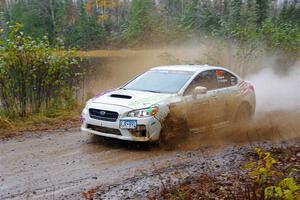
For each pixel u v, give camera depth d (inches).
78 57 556.7
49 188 233.5
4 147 320.2
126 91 350.3
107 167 274.4
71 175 256.7
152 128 314.8
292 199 165.6
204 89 340.5
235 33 765.9
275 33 797.2
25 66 419.2
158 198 214.4
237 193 208.5
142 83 366.6
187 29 1802.4
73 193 225.9
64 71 462.6
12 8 2967.5
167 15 2738.7
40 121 410.6
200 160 291.6
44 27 2819.9
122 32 2546.8
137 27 2135.8
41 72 435.2
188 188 227.5
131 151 314.5
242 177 242.1
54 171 263.7
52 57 438.3
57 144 331.6
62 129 387.5
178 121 331.6
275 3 2516.0
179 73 367.6
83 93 540.4
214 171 262.2
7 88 410.6
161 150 320.5
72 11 3090.6
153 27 2015.3
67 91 478.3
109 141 341.7
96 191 227.6
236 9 2054.6
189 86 349.7
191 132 345.1
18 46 414.3
